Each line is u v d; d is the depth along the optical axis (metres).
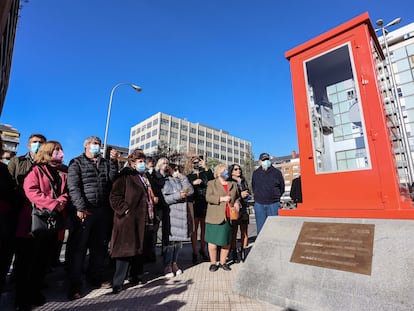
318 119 3.47
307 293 2.15
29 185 2.41
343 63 3.49
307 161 3.21
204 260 4.59
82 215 2.76
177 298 2.53
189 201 4.01
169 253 3.55
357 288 1.96
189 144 88.06
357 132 3.26
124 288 2.95
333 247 2.36
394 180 2.52
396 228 2.19
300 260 2.45
